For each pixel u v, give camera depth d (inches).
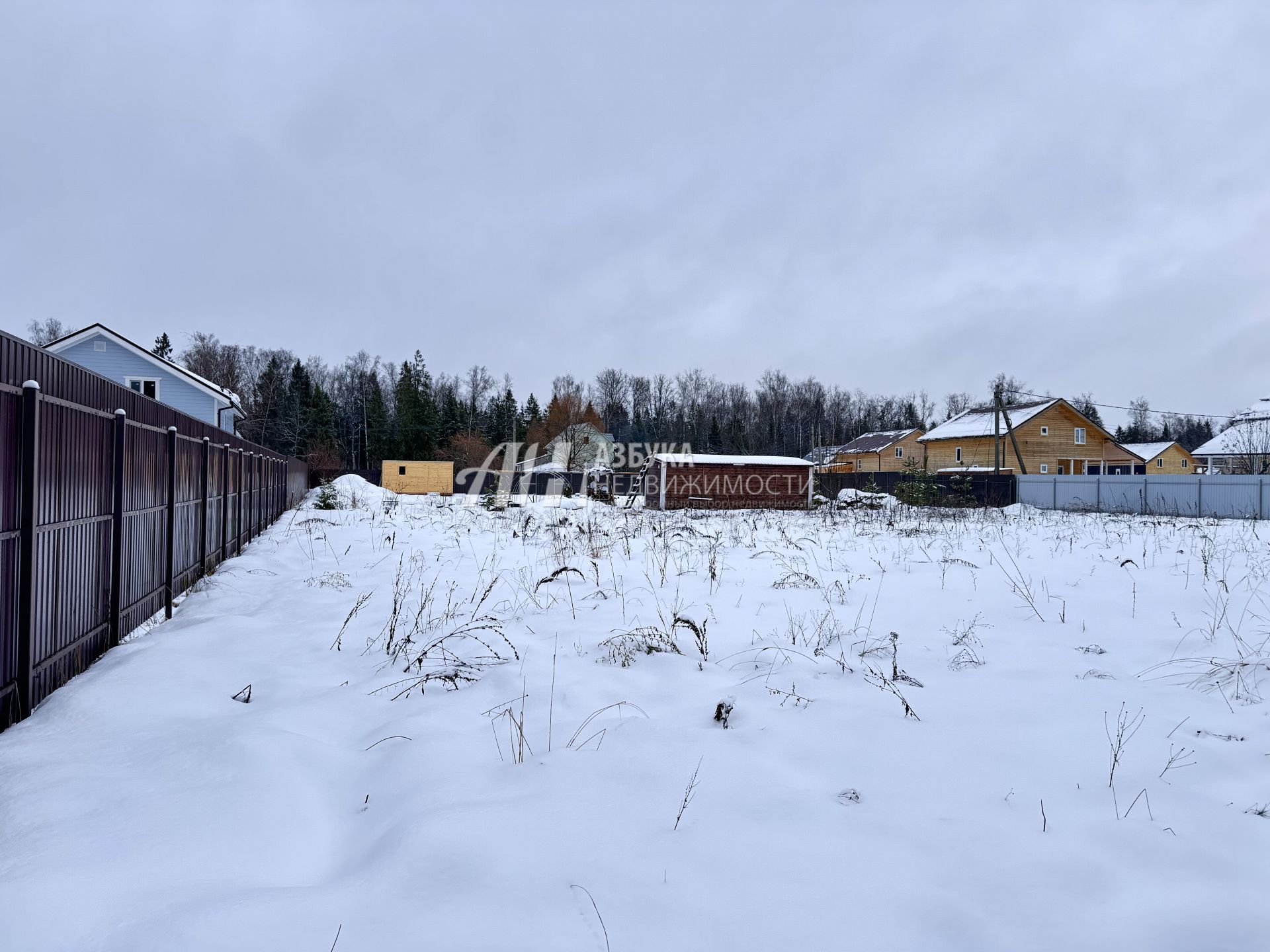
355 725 145.0
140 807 102.0
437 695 159.5
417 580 304.5
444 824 96.5
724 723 139.8
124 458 211.0
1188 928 79.7
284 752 120.4
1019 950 75.9
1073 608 241.9
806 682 167.2
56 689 165.8
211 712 148.6
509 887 83.7
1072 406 1567.4
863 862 91.5
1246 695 156.3
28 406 148.6
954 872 89.8
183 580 285.3
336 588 288.4
